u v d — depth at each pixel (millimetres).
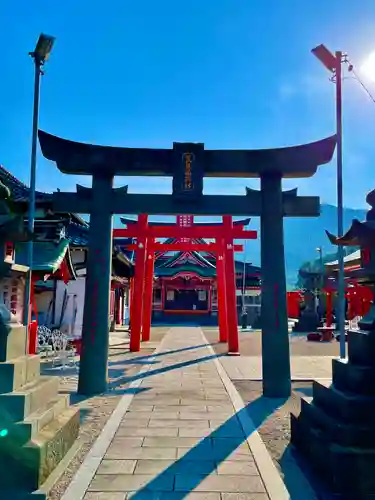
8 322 5645
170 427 7715
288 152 10930
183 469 5848
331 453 5062
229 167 10984
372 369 5316
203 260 44469
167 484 5379
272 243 10820
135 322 18875
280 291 10648
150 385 11391
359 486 4871
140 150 11086
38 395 5672
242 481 5480
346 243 6363
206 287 44719
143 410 8859
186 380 12133
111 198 11047
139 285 18953
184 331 31250
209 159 11023
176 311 44750
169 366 14633
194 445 6789
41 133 10953
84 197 11070
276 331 10484
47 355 15492
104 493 5113
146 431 7473
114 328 29859
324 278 32094
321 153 10859
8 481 4898
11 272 6230
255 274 46344
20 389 5477
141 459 6180
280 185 11070
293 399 9977
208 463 6059
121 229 18734
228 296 18250
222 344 21875
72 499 4934
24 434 5023
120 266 28344
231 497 5043
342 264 11734
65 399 6746
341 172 11719
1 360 5375
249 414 8641
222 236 18312
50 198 16688
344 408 5180
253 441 6984
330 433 5320
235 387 11312
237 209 11078
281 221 10938
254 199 11141
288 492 5152
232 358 16703
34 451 4945
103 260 10859
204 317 44438
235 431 7523
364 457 4891
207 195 11086
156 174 11352
